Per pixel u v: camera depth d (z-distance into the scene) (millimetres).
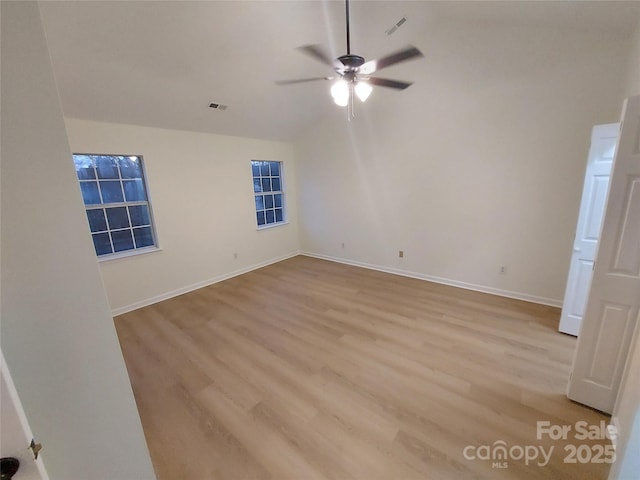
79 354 970
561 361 2363
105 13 1980
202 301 3836
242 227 4875
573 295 2656
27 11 761
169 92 3066
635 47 2316
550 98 2975
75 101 2754
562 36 2793
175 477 1547
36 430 930
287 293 4012
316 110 4566
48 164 837
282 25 2555
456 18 3188
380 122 4281
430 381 2180
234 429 1827
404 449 1650
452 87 3529
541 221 3262
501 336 2744
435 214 4055
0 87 752
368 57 3477
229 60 2824
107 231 3531
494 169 3459
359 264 5148
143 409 2012
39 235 847
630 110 1540
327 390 2129
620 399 1638
